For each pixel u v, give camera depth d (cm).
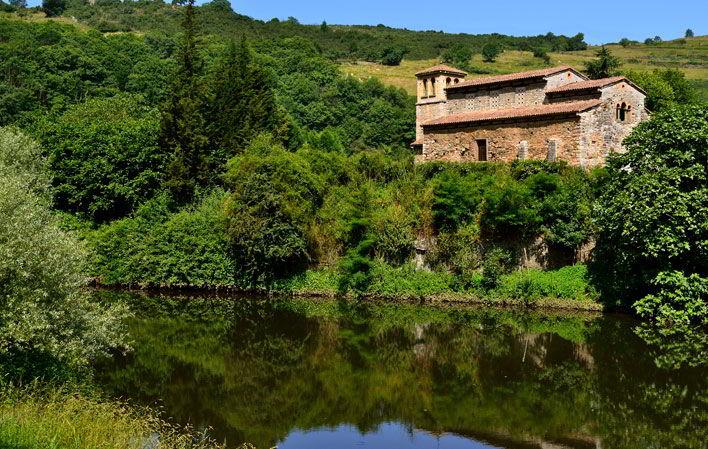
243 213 3756
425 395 2102
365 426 1838
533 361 2461
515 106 4538
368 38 14875
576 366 2386
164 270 3869
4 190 1653
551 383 2197
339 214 3922
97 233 4109
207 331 2914
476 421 1880
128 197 4350
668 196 2867
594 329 2927
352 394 2112
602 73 6319
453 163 4244
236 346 2672
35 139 4481
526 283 3412
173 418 1825
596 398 2047
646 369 2334
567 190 3462
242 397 2053
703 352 2541
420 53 13462
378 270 3728
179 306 3478
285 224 3756
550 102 4347
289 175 3822
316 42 13538
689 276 2970
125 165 4419
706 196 2820
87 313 1814
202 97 4722
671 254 2834
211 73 5884
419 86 5316
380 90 9444
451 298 3553
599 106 4025
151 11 14050
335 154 4444
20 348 1573
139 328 2938
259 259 3850
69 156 4441
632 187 2956
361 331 2967
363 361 2489
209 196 4309
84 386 1802
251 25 13788
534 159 4012
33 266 1588
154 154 4503
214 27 12938
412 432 1788
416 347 2689
